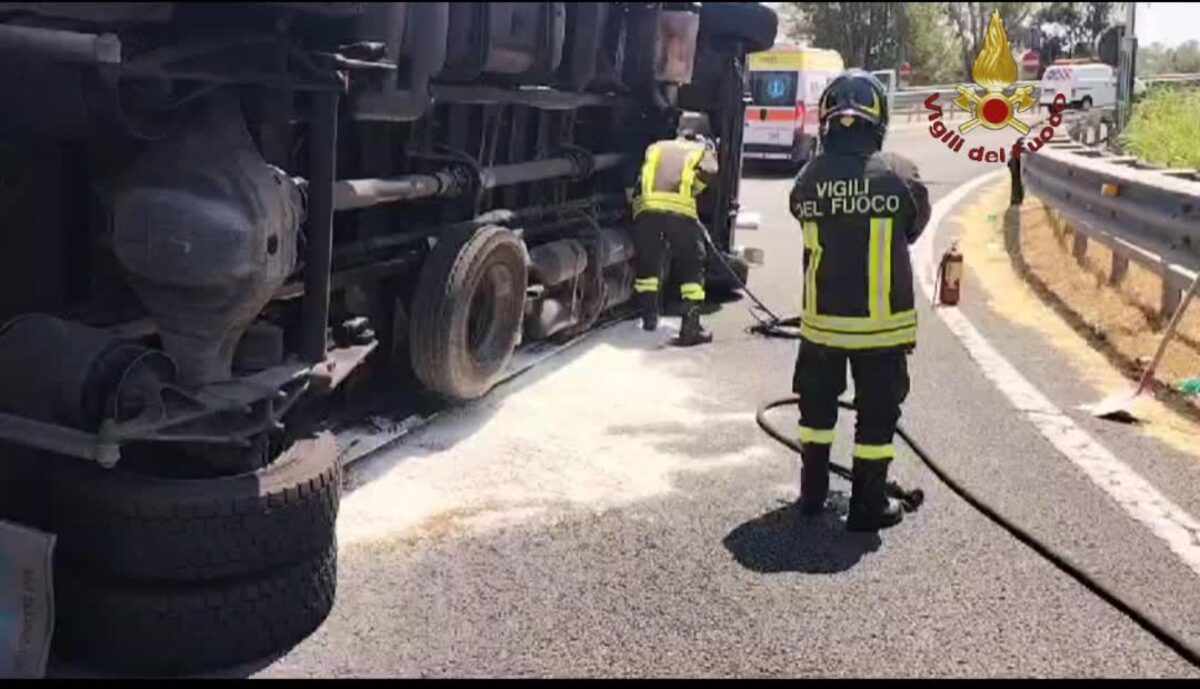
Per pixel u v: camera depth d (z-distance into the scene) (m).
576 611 4.05
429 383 5.97
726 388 7.11
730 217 10.09
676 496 5.21
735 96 9.94
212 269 3.67
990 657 3.78
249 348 4.28
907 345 4.79
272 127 4.74
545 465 5.56
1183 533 4.79
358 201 5.32
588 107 8.60
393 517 4.86
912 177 4.97
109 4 3.20
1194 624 3.99
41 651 3.40
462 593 4.18
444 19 5.07
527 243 7.52
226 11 3.57
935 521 4.96
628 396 6.83
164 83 3.64
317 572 3.85
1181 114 11.77
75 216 4.27
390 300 6.21
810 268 4.90
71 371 3.57
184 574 3.53
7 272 3.96
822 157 4.87
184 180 3.69
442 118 6.57
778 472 5.57
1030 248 12.23
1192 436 6.12
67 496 3.58
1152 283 8.85
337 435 5.75
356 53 4.20
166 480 3.61
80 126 3.65
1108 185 8.84
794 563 4.50
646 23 8.30
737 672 3.66
